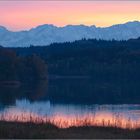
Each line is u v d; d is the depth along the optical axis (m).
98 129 47.88
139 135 43.47
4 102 128.25
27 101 133.75
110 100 137.38
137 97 147.62
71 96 154.75
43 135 40.31
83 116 85.31
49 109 107.06
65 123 61.09
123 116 85.56
